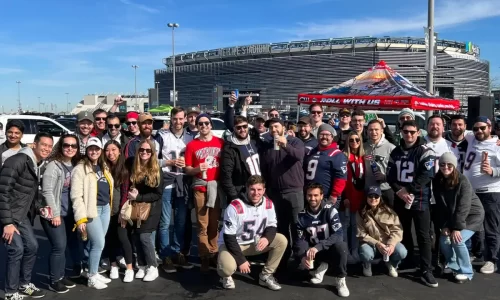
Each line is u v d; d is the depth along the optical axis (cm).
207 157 470
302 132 554
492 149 488
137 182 438
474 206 459
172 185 492
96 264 431
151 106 3662
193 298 409
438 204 464
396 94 895
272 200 473
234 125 470
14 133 428
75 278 461
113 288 434
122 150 506
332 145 476
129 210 435
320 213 439
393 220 457
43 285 441
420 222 444
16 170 376
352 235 489
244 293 422
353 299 405
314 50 8656
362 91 966
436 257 497
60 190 410
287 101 8894
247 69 9312
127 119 584
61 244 412
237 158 464
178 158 487
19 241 384
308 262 420
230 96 555
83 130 530
